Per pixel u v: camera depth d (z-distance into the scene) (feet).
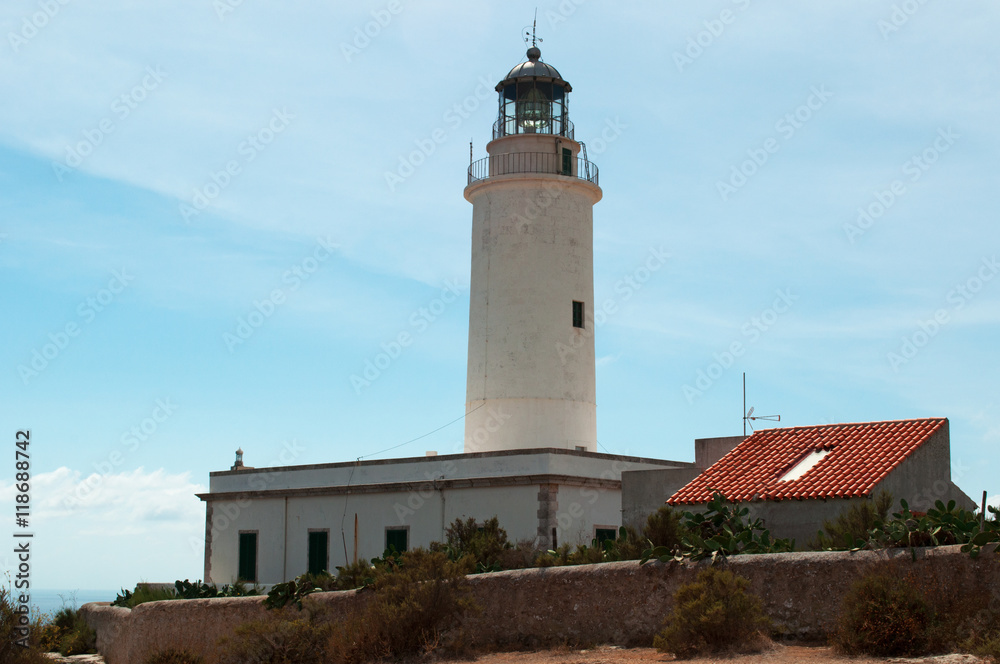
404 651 55.98
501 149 107.24
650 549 54.19
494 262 104.58
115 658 78.54
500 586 57.00
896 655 44.37
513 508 88.99
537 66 108.68
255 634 59.52
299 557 102.68
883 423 77.10
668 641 48.93
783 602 49.47
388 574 60.75
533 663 50.83
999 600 44.42
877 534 49.34
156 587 97.66
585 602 54.34
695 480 75.41
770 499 68.69
